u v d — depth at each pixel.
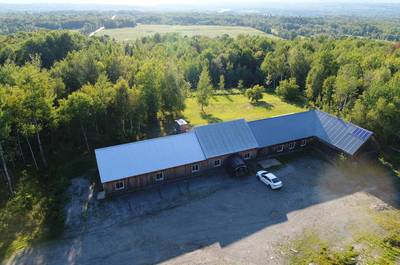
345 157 39.84
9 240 29.66
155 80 52.38
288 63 87.44
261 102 73.69
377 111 42.25
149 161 36.94
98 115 44.97
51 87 48.41
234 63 97.75
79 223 31.59
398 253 27.28
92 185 37.50
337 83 54.03
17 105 36.69
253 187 36.75
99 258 27.47
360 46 101.50
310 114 46.78
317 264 26.34
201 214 32.53
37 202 34.59
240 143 41.25
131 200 34.94
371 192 35.31
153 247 28.55
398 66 62.94
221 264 26.66
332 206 33.25
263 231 30.12
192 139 40.09
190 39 132.62
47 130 45.34
